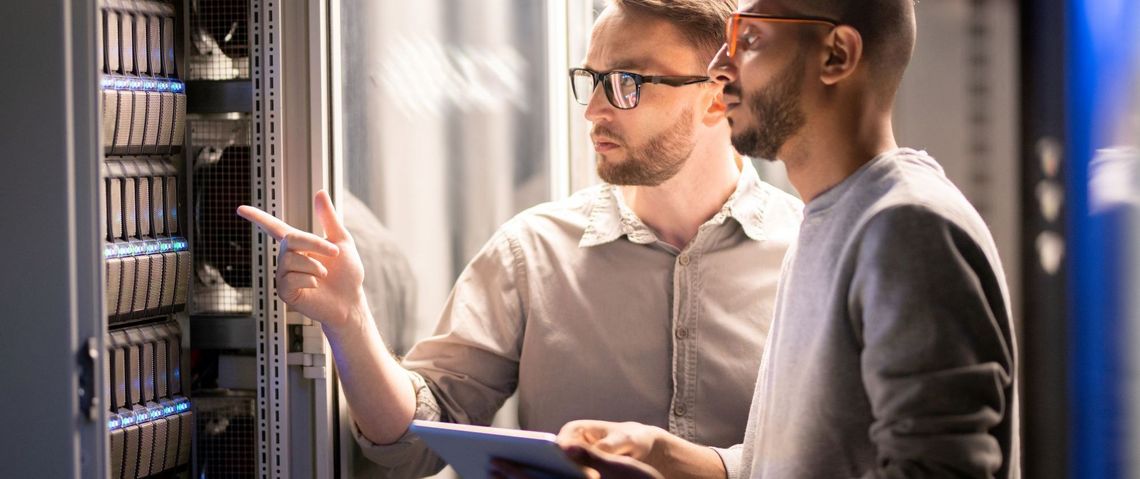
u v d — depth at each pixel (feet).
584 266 6.02
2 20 4.86
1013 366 3.78
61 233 4.84
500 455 4.54
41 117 4.84
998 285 3.73
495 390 6.26
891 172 3.86
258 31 5.55
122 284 5.32
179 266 5.66
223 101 5.70
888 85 4.02
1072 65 5.23
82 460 4.89
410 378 5.93
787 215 6.08
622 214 5.99
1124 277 5.24
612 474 4.52
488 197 6.91
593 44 5.79
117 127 5.32
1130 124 5.16
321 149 5.52
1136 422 5.29
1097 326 5.28
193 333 5.78
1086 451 5.36
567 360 5.92
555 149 7.25
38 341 4.87
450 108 6.58
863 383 3.87
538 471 4.48
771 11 4.08
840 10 3.92
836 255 3.92
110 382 5.33
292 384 5.61
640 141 5.66
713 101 5.61
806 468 3.96
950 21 5.47
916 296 3.60
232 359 5.80
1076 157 5.27
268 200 5.56
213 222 5.78
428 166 6.43
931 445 3.56
